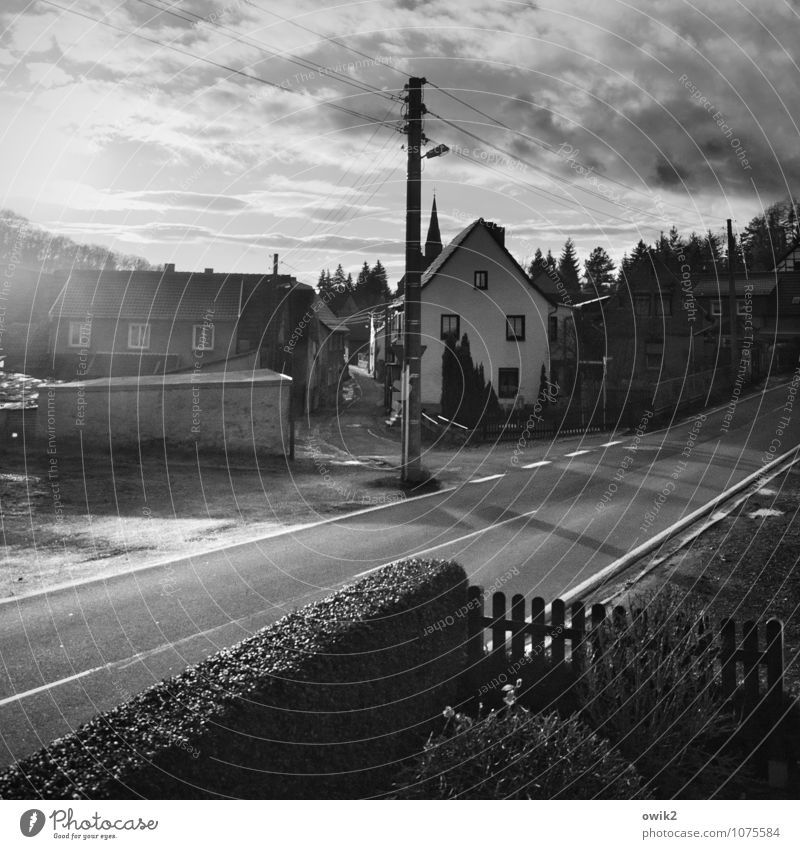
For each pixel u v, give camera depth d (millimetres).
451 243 47312
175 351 42531
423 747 5891
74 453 24812
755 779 5527
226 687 4641
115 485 20578
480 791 4789
